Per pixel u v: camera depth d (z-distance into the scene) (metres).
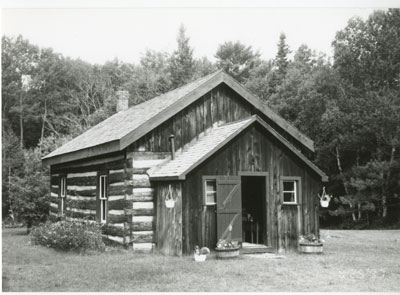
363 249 14.47
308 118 32.50
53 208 19.95
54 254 12.93
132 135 13.47
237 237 12.92
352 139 27.53
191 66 44.28
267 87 40.88
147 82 41.62
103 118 36.44
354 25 29.88
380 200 28.03
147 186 13.61
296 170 14.20
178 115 14.63
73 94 40.25
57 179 19.64
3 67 39.19
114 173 14.48
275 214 13.70
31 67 40.06
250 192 16.23
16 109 38.41
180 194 12.43
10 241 16.69
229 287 8.88
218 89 15.55
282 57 45.53
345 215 30.75
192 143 14.80
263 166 13.68
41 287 9.05
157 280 9.43
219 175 13.00
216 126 15.37
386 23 28.55
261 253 13.23
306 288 8.80
